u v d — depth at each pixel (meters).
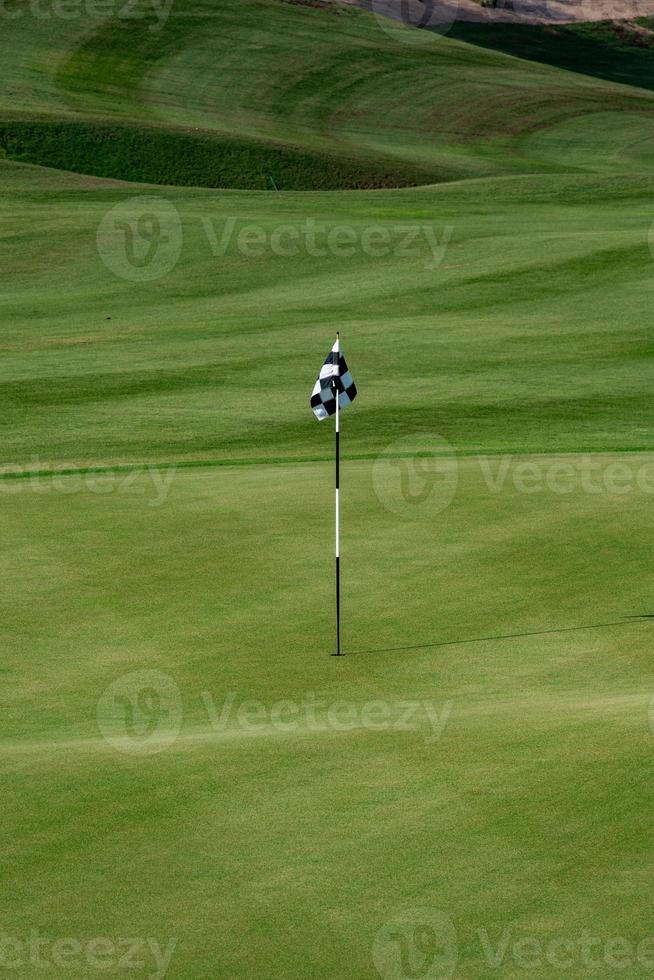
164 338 76.00
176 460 51.53
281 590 28.89
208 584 29.42
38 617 27.39
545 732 19.73
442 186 135.25
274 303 84.56
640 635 25.47
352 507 36.19
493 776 18.00
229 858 15.74
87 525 34.94
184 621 26.92
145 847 16.09
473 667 23.86
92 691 23.09
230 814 17.02
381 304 82.44
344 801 17.34
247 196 126.19
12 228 108.19
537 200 125.56
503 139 189.50
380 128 190.25
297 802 17.34
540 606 27.44
